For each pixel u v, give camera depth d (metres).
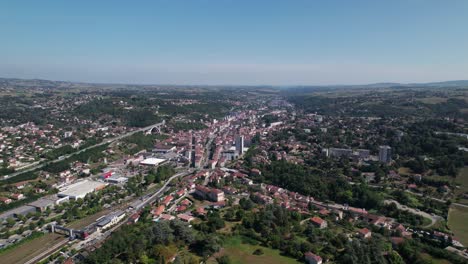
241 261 176.62
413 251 190.50
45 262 194.50
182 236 195.62
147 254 180.62
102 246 191.25
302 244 186.50
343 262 173.38
